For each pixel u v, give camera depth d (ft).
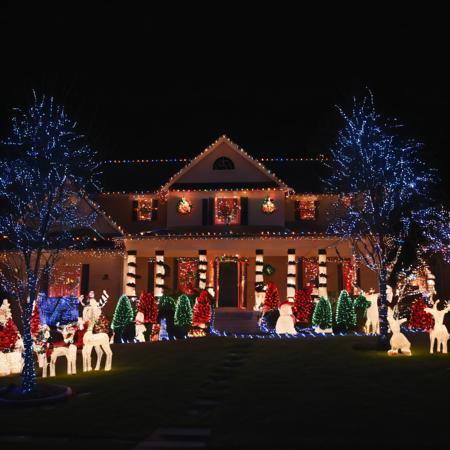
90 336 61.36
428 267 115.03
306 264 114.52
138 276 110.01
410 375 51.08
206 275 107.76
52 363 58.80
